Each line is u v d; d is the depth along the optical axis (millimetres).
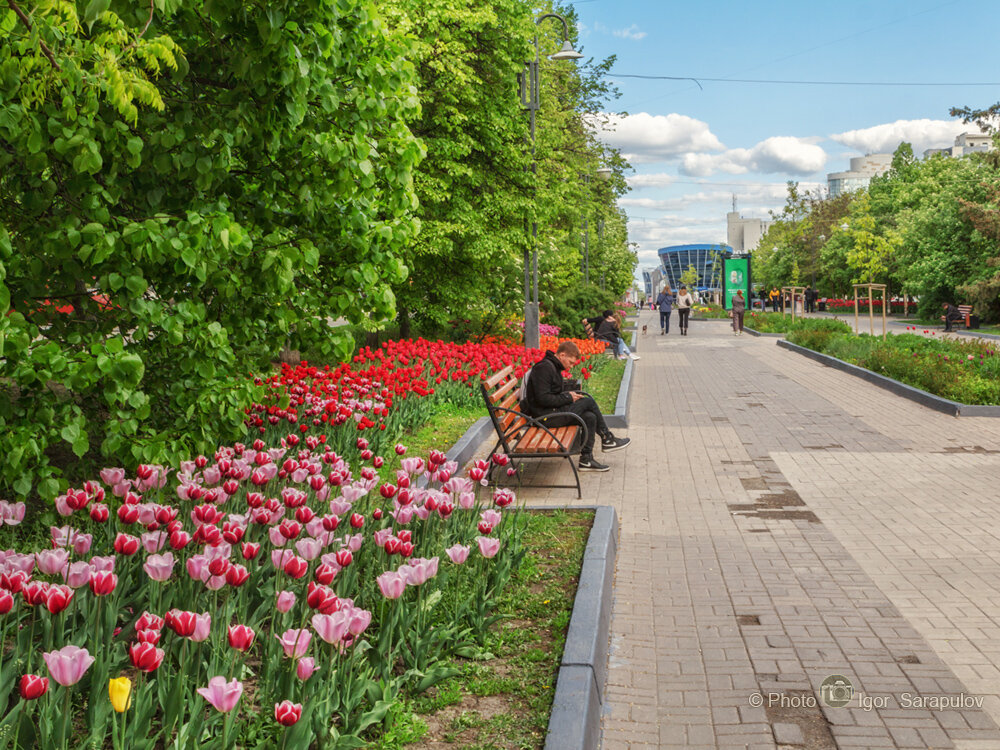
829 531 7293
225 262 5711
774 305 73500
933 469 9695
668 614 5457
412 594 4703
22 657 3492
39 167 4699
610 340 25281
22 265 5371
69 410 5129
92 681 3244
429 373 13219
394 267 6465
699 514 7945
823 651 4832
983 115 45375
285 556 3861
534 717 3797
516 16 20172
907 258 52188
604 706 4254
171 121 5488
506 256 21578
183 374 6156
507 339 23766
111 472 5043
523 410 9852
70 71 4027
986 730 3936
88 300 5719
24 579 3414
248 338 6445
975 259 45750
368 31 5656
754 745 3859
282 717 2762
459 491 5668
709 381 19562
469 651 4430
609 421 12727
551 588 5477
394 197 6230
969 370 16234
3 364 4699
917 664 4637
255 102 5465
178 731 3033
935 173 68438
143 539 4211
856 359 21359
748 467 10039
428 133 19938
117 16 3936
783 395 16734
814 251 79500
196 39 5422
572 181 29453
